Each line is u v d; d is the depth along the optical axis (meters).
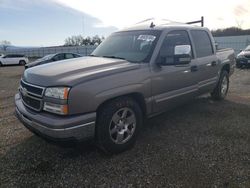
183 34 4.71
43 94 3.14
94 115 3.16
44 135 3.08
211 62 5.40
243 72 13.21
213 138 4.07
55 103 3.03
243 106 5.88
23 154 3.64
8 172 3.18
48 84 3.12
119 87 3.39
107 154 3.52
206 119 4.98
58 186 2.88
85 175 3.08
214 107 5.80
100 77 3.25
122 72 3.49
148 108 3.92
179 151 3.64
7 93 8.69
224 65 6.17
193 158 3.42
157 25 4.54
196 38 5.07
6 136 4.34
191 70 4.68
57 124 2.93
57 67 3.58
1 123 5.07
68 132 2.97
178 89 4.43
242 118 5.02
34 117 3.17
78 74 3.24
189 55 4.28
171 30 4.41
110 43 4.74
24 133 4.45
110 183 2.91
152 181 2.92
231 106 5.87
